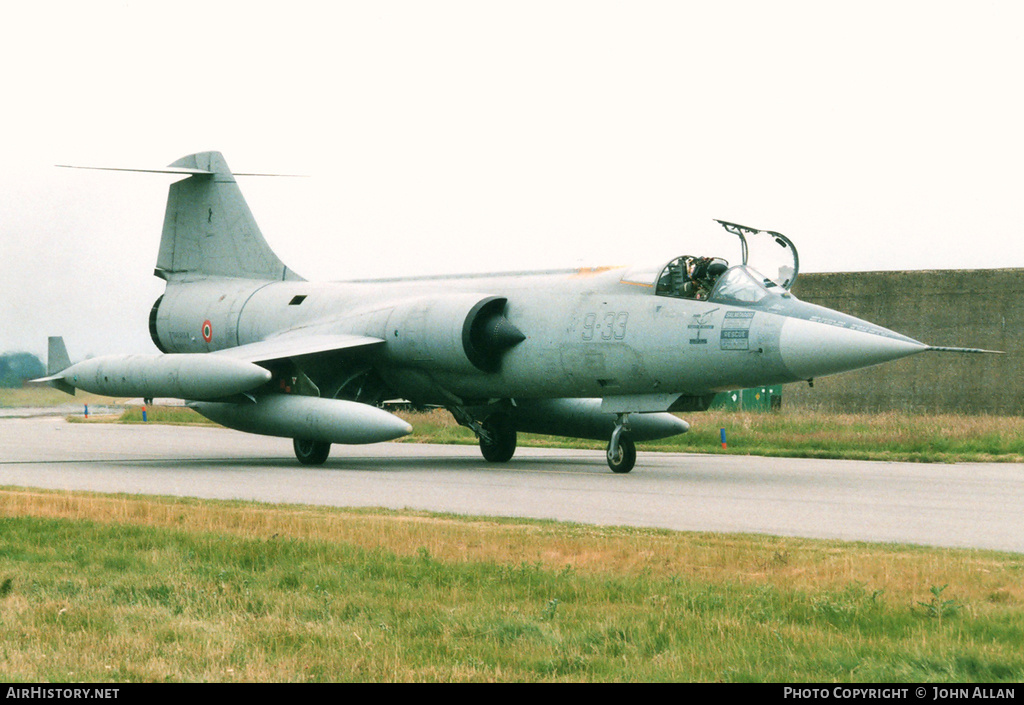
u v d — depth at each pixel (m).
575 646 6.00
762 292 16.92
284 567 8.16
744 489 14.88
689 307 17.11
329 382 20.25
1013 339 43.09
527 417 20.78
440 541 9.22
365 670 5.60
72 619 6.62
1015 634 6.08
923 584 7.46
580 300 18.38
